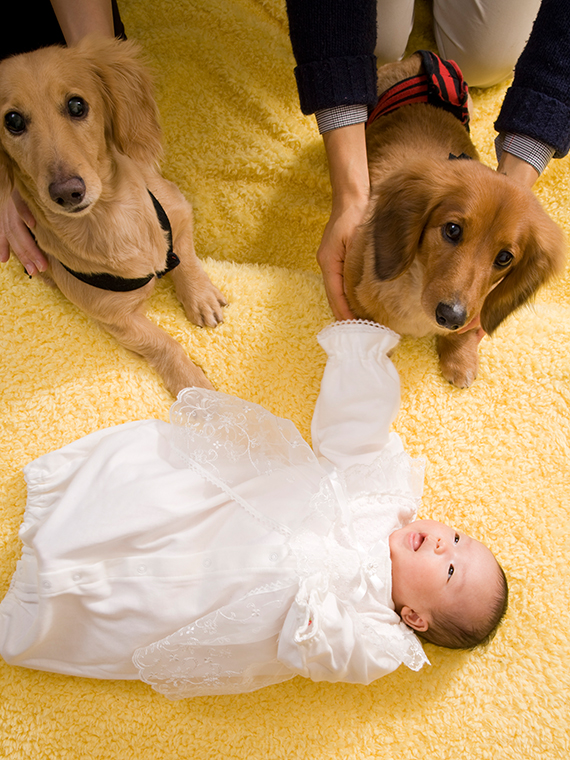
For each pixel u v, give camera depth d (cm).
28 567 158
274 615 149
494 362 200
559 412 196
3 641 155
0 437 179
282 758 167
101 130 155
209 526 158
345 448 175
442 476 191
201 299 194
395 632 159
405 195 156
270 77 229
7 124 141
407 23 223
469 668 176
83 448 169
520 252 152
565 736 170
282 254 225
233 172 220
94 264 167
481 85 241
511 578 183
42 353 186
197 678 155
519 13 205
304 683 174
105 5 183
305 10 165
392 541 167
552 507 188
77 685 167
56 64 142
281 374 196
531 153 176
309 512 157
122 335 185
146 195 170
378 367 178
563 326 205
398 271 160
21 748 162
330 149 179
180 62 228
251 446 168
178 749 166
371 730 171
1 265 192
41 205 154
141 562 152
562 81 168
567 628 178
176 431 166
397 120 189
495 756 169
